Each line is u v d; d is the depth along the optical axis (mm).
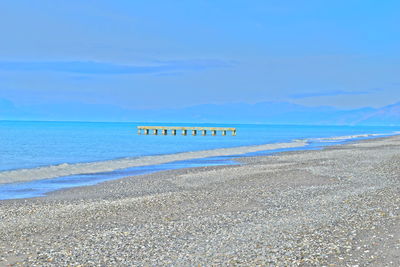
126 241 13492
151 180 29797
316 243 12648
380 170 32000
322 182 26625
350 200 19875
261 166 36531
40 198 23203
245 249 12273
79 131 165875
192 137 115625
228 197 21844
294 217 16562
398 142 76125
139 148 68875
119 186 27391
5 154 55438
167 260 11453
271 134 152000
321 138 111375
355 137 116062
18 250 12727
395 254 11367
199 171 34406
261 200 20828
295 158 44719
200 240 13430
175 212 18203
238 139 104812
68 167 39688
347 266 10570
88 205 20172
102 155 54531
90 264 11258
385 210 17250
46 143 81625
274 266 10727
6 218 17641
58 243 13445
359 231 13922
